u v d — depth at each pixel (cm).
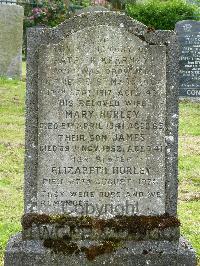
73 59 254
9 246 253
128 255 250
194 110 674
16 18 800
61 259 251
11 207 344
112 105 255
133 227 255
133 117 256
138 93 255
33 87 255
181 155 476
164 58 254
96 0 1210
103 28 253
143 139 257
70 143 256
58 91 255
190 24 719
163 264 250
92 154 257
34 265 250
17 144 490
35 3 1078
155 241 255
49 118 255
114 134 256
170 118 256
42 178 257
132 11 1075
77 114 255
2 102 655
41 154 256
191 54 722
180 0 1085
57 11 1095
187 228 318
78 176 257
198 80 723
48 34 253
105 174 257
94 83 255
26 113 256
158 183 258
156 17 1053
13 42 800
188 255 250
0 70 799
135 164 257
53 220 255
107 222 255
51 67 254
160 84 255
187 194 381
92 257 251
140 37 254
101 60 254
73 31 253
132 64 254
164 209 258
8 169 423
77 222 255
